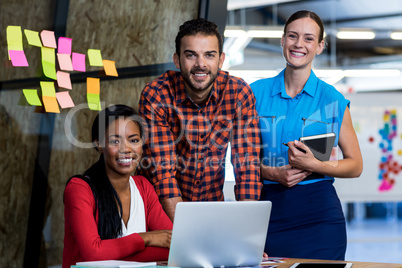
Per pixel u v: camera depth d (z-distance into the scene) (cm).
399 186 705
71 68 296
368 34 979
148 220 217
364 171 704
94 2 320
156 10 330
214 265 173
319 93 262
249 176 248
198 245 168
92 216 195
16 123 298
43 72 288
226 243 172
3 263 290
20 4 302
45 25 310
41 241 306
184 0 329
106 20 322
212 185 255
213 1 323
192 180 249
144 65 327
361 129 706
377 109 708
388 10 933
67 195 199
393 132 706
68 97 296
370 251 783
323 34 262
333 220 245
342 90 1004
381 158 705
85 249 186
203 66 226
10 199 295
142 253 190
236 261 176
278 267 175
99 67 316
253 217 175
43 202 305
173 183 238
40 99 288
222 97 246
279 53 1098
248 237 176
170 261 166
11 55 276
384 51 1095
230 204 169
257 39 1084
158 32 330
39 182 304
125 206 210
